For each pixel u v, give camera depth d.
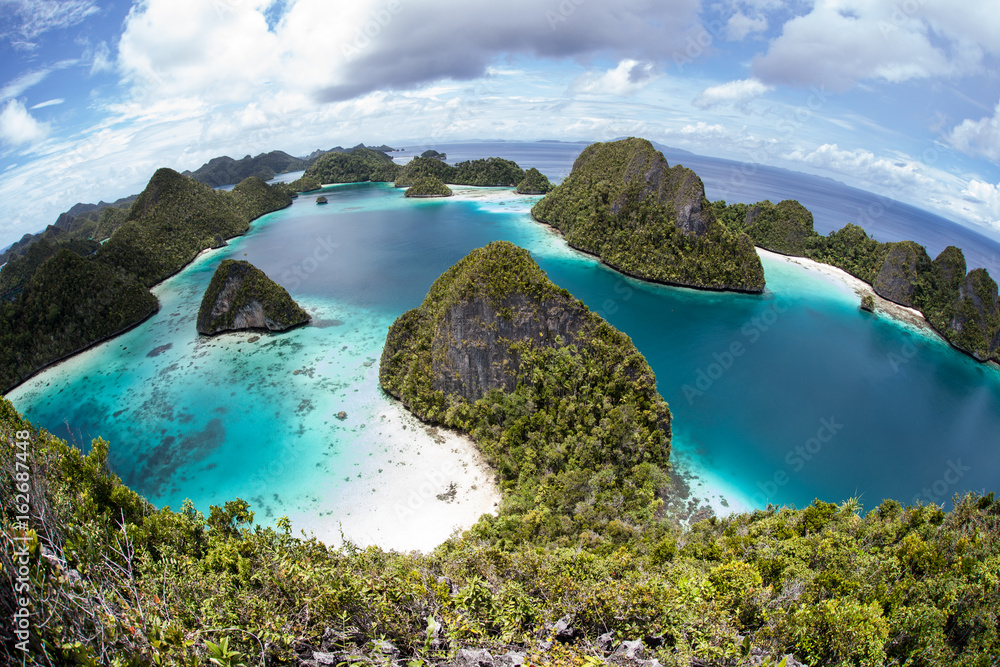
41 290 89.44
